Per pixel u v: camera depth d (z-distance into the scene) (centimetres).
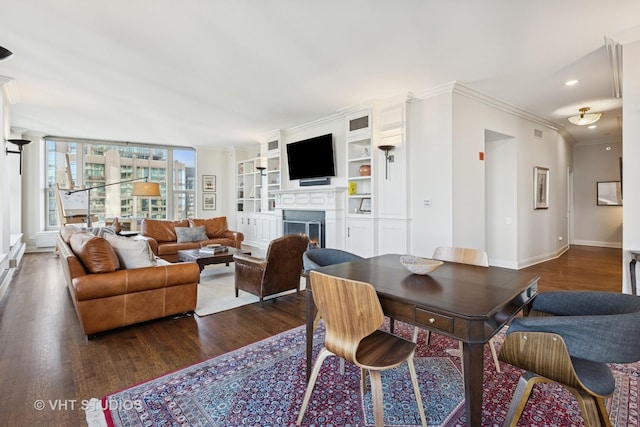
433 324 141
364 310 143
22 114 571
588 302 165
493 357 227
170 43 316
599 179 851
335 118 590
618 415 179
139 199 845
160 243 609
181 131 714
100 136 763
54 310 349
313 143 617
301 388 204
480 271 207
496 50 333
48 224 754
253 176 882
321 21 279
